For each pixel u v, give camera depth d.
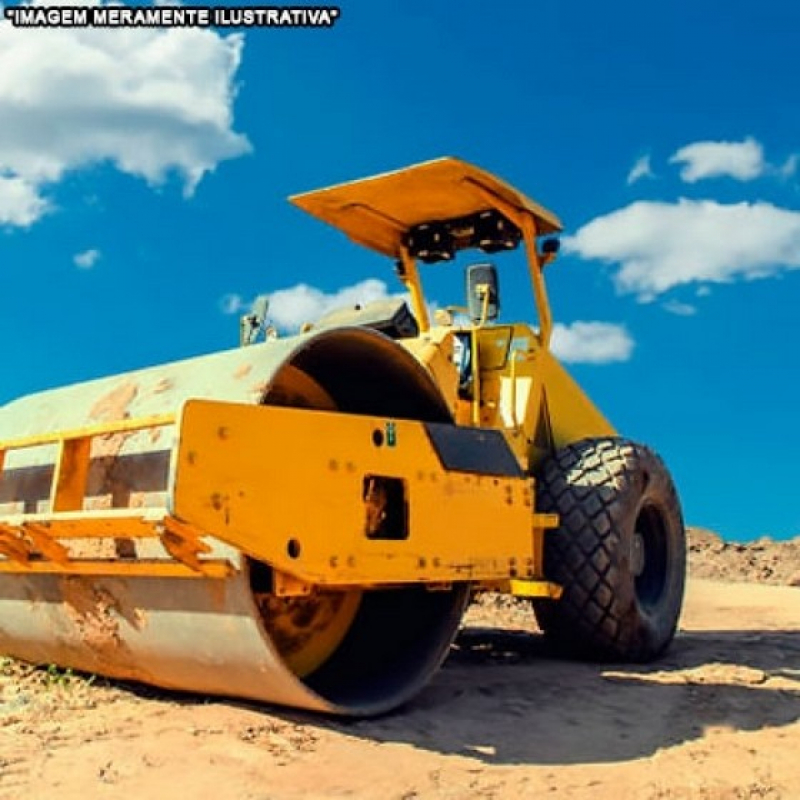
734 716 4.46
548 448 6.18
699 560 17.03
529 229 6.02
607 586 5.65
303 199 5.91
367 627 4.61
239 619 3.54
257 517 3.43
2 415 4.80
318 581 3.58
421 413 4.40
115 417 4.08
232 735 3.60
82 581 4.04
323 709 3.73
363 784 3.24
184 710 3.95
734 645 6.72
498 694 4.68
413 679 4.18
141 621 3.89
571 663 5.75
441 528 4.04
